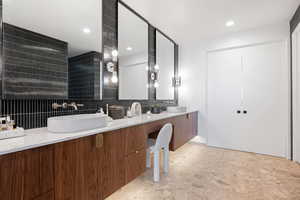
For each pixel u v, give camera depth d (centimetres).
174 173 204
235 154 274
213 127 318
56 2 139
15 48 115
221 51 309
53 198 92
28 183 81
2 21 109
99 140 119
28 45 121
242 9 217
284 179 188
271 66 264
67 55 148
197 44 334
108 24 190
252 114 280
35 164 84
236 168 218
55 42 138
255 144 279
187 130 279
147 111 267
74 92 155
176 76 350
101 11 181
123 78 216
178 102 358
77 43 156
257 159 250
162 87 308
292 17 234
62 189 96
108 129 126
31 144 83
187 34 303
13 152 76
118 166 136
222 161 243
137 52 239
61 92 144
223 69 307
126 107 223
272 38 258
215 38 312
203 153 279
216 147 313
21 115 119
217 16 236
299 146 229
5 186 73
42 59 130
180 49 355
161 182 182
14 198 76
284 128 253
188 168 219
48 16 133
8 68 111
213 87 317
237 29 280
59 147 95
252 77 279
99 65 180
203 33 297
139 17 237
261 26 266
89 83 170
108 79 193
